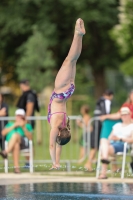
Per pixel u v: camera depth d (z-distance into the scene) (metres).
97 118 29.20
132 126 25.83
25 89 31.22
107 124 26.11
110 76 77.44
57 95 17.30
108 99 30.48
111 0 56.41
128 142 25.52
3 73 64.25
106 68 65.56
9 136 27.69
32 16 57.78
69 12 57.19
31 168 27.38
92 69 64.56
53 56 60.47
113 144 25.73
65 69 17.27
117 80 77.19
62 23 58.53
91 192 20.61
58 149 17.88
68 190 21.19
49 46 58.12
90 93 67.88
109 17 57.50
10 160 30.28
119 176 26.06
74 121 40.12
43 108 51.03
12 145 26.97
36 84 46.59
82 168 28.64
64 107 17.48
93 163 30.77
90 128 30.67
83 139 29.53
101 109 30.23
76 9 55.91
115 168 26.78
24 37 59.81
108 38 60.34
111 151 25.59
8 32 58.09
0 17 57.97
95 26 60.09
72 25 58.06
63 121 17.42
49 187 22.06
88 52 61.84
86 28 57.94
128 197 19.38
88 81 64.56
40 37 47.91
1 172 27.48
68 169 28.11
